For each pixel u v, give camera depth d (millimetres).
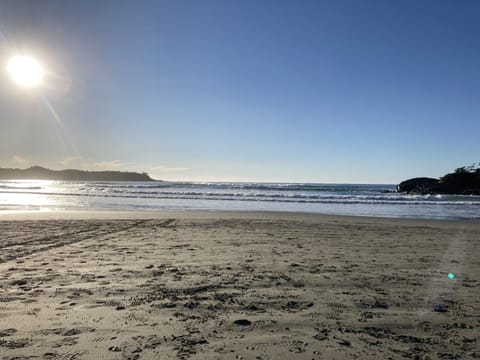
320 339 3373
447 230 12875
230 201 32062
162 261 6918
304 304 4402
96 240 9750
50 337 3322
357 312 4145
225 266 6504
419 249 8719
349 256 7660
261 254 7762
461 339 3428
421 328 3693
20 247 8578
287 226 13461
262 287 5133
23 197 36375
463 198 45875
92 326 3602
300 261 7043
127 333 3436
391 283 5438
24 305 4234
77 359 2893
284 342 3295
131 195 39781
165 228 12609
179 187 69438
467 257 7691
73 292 4789
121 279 5500
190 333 3461
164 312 4043
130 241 9578
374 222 15398
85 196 38156
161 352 3037
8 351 3020
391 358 3010
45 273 5879
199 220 15508
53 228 12477
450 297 4758
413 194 57812
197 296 4656
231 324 3713
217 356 2986
